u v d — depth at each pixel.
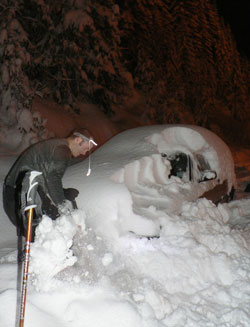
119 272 3.62
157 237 4.04
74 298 3.21
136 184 4.59
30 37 10.66
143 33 16.56
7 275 3.50
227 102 22.25
